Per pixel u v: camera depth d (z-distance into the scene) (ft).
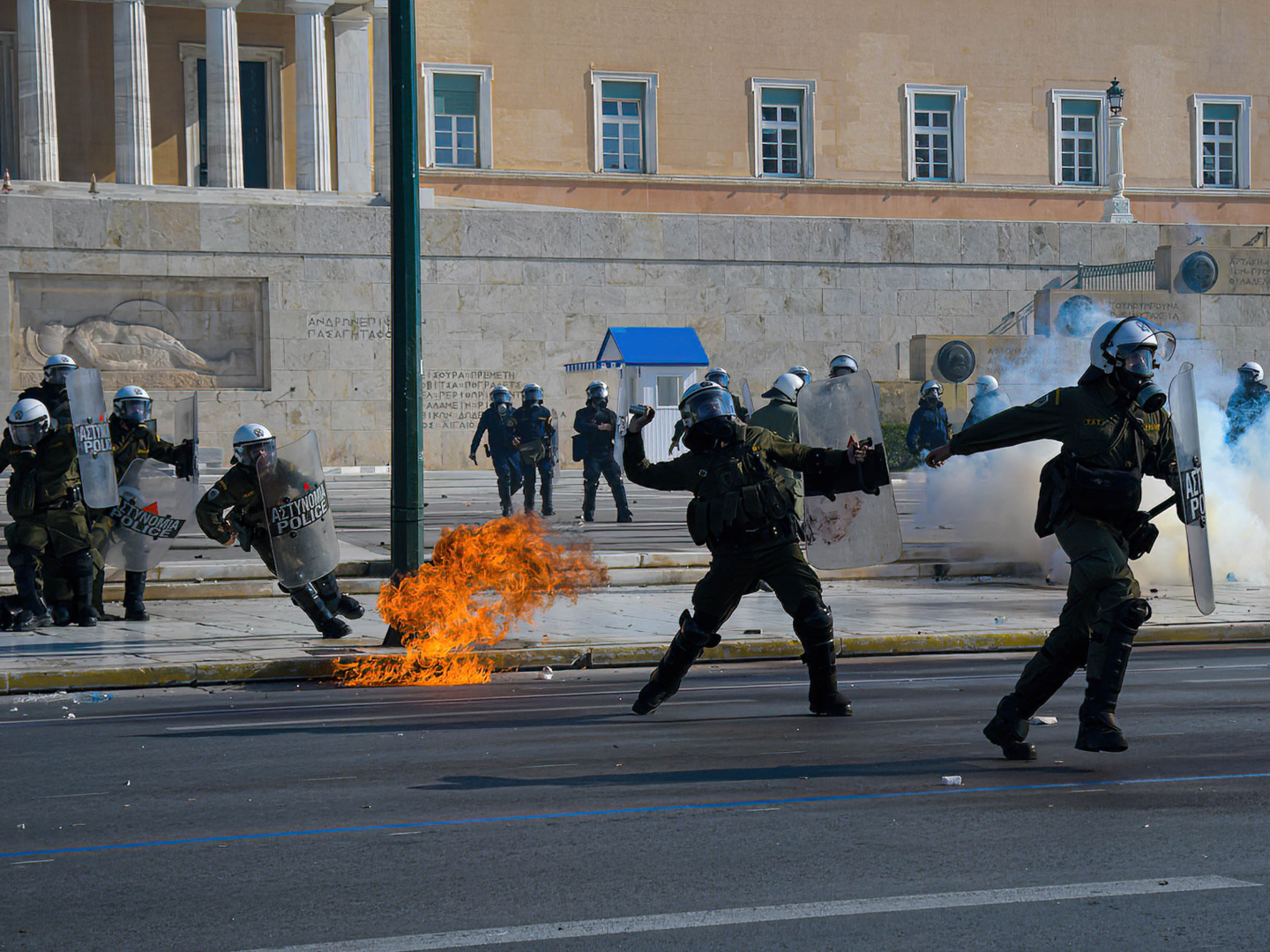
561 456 110.42
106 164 117.91
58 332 100.63
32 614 37.58
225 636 35.91
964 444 20.79
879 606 42.93
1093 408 20.31
